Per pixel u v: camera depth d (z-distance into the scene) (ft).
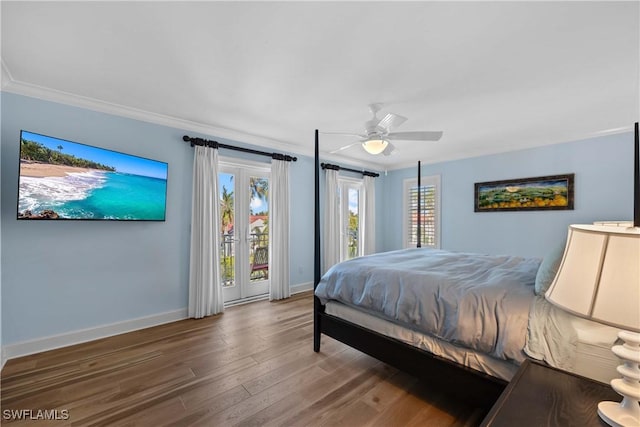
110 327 9.23
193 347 8.41
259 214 13.58
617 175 11.47
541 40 5.80
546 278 4.87
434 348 5.70
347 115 10.07
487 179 15.03
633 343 2.85
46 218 7.39
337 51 6.23
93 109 8.94
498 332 4.77
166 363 7.47
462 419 5.45
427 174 17.60
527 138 12.80
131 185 9.16
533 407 3.12
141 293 9.89
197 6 4.89
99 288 9.06
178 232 10.78
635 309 2.31
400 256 9.47
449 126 11.14
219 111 9.75
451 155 15.98
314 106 9.27
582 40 5.78
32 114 7.95
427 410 5.71
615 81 7.52
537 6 4.85
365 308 7.11
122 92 8.32
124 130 9.55
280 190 13.64
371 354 6.77
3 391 6.24
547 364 4.19
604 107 9.22
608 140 11.66
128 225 9.64
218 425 5.26
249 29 5.51
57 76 7.38
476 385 4.99
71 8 4.91
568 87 7.88
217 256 11.42
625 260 2.43
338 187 16.97
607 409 2.93
